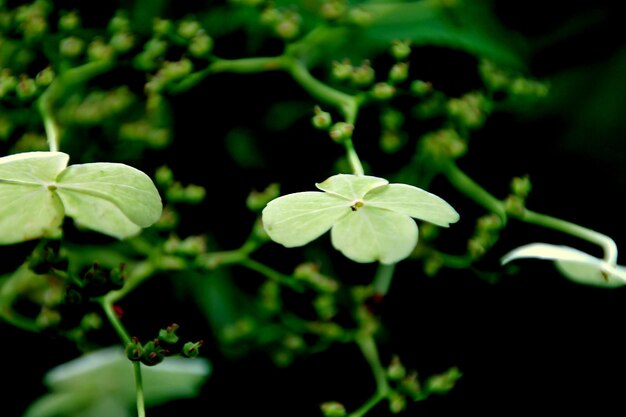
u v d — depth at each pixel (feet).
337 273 1.21
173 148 1.24
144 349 0.99
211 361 1.21
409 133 1.22
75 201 0.98
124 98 1.19
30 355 1.18
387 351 1.24
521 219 1.14
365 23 1.21
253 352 1.22
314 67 1.24
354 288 1.16
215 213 1.24
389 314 1.24
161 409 1.21
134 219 0.98
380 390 1.13
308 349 1.18
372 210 0.99
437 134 1.18
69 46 1.15
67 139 1.19
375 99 1.15
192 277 1.21
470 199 1.24
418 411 1.22
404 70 1.14
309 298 1.18
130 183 0.98
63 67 1.16
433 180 1.24
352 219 0.99
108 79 1.22
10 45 1.17
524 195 1.15
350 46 1.24
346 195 0.99
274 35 1.19
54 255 1.02
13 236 0.97
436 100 1.20
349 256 0.98
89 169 0.99
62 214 0.98
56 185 0.98
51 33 1.20
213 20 1.24
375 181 0.99
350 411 1.22
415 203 0.99
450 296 1.24
